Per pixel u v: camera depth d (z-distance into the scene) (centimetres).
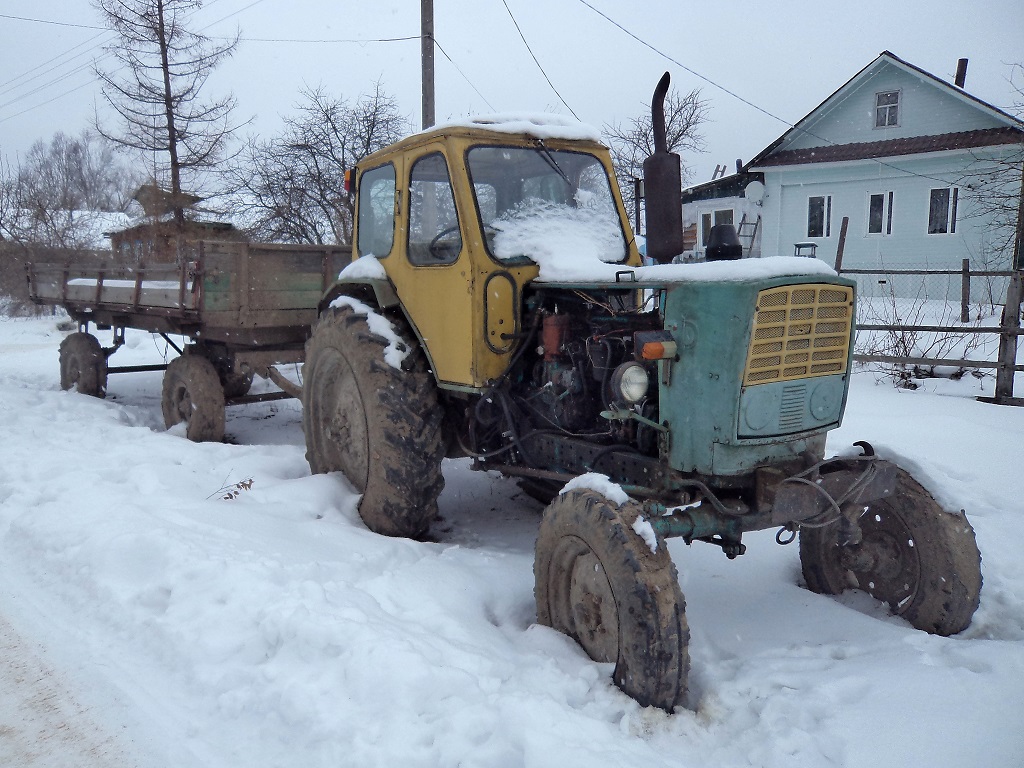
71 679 291
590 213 446
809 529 392
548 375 391
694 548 449
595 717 267
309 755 238
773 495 310
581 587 307
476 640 313
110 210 4906
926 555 351
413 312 442
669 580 276
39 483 493
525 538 469
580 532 298
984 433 636
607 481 305
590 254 414
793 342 319
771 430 317
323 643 282
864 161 2020
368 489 447
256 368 672
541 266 402
